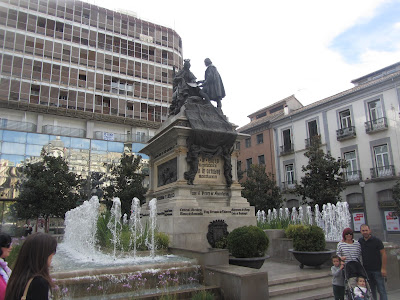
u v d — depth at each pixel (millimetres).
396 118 26531
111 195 24812
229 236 8305
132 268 6316
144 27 43250
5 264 3137
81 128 36688
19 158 31719
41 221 30562
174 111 12633
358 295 4727
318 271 8586
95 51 39062
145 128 40219
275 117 38219
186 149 11055
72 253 9492
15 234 30062
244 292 5719
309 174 24812
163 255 8375
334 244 9961
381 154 27562
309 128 33875
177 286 6258
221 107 12375
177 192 10633
